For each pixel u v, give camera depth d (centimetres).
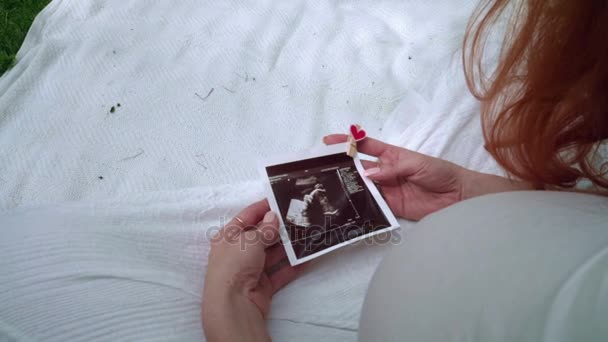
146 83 113
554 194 48
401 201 86
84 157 98
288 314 72
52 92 108
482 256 38
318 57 123
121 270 67
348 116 112
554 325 28
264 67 120
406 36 129
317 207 80
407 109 110
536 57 54
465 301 36
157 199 83
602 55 47
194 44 123
